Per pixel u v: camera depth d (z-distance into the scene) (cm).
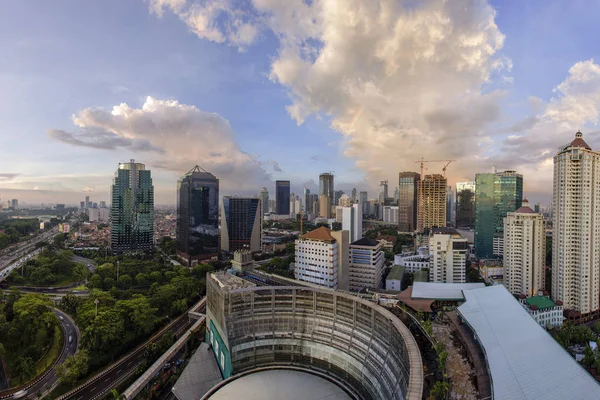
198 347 17262
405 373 10775
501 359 10244
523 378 9225
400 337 11544
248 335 14850
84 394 13288
